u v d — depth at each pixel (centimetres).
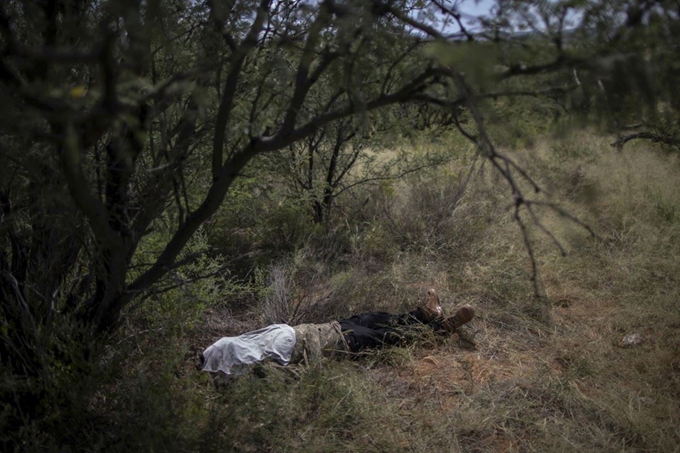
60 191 232
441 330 404
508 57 180
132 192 298
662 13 168
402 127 512
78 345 282
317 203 616
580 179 615
